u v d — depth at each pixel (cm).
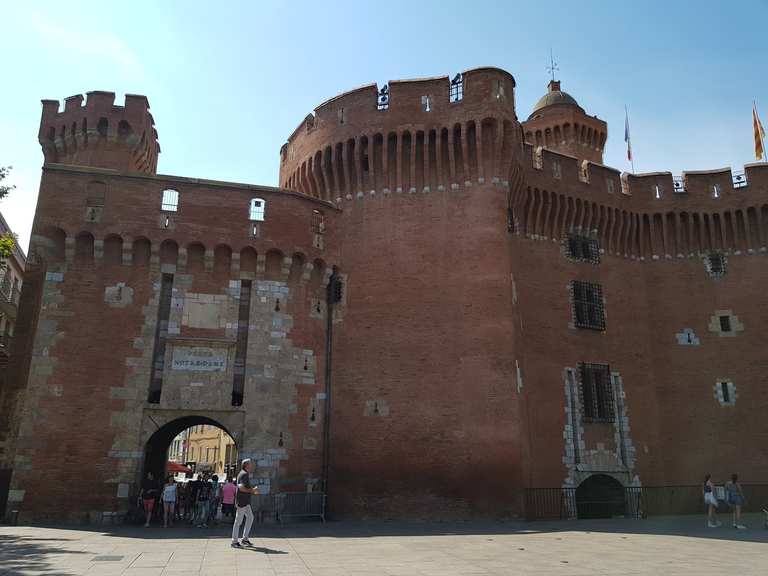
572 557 1689
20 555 1634
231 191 3197
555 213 3878
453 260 3259
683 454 3819
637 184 4275
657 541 2114
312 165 3666
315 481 3044
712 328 4028
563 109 5397
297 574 1352
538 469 3300
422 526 2656
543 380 3503
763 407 3831
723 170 4272
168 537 2144
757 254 4125
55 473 2673
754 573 1428
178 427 3544
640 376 3909
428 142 3422
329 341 3294
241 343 3073
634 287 4094
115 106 3791
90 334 2875
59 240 2961
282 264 3200
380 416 3092
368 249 3375
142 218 3039
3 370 4384
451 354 3112
